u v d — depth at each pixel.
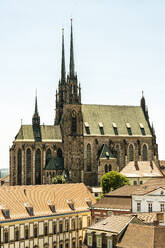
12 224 123.75
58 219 140.25
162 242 82.88
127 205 135.12
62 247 141.25
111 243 91.75
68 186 159.88
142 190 133.62
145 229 88.38
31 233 130.12
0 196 131.00
